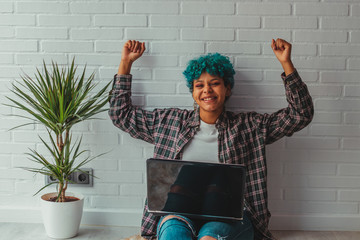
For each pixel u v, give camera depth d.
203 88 2.27
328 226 2.75
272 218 2.74
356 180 2.73
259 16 2.60
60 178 2.49
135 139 2.72
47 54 2.67
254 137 2.36
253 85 2.65
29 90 2.70
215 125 2.33
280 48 2.33
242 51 2.63
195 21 2.61
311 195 2.74
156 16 2.62
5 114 2.71
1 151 2.74
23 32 2.65
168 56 2.64
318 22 2.60
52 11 2.63
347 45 2.62
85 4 2.62
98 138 2.73
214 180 1.89
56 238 2.54
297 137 2.71
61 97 2.34
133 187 2.76
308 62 2.64
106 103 2.69
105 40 2.64
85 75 2.67
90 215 2.76
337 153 2.71
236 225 2.00
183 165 1.89
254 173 2.35
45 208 2.49
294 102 2.28
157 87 2.67
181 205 1.95
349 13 2.60
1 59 2.67
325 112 2.68
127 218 2.76
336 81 2.65
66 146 2.59
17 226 2.71
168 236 1.86
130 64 2.52
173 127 2.39
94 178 2.76
